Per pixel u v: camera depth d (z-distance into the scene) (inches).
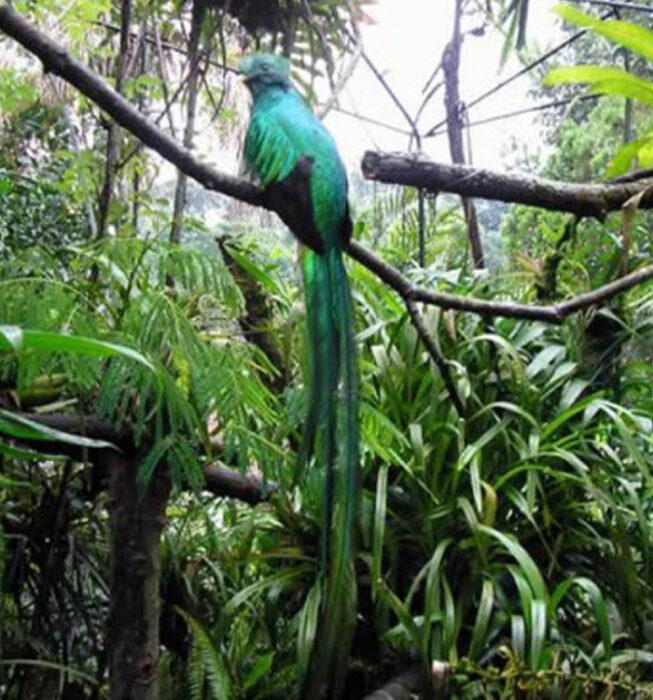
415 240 123.3
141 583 74.0
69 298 67.4
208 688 81.9
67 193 116.0
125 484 73.9
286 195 64.1
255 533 100.8
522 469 87.3
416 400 93.0
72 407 73.9
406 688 81.0
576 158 217.2
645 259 101.1
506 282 111.0
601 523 95.9
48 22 115.3
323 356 65.2
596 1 104.3
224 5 108.6
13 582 85.9
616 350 99.7
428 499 90.7
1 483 68.2
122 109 54.6
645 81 77.9
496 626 83.0
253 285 95.0
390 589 88.7
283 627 94.7
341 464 63.7
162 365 66.6
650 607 91.3
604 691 74.5
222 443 82.7
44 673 85.8
